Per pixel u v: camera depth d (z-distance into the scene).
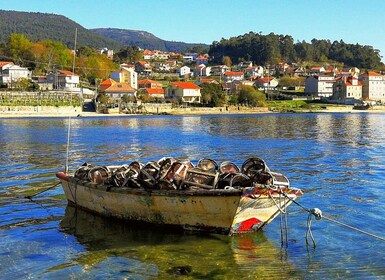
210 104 162.38
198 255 14.59
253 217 16.09
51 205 21.19
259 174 15.94
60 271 13.39
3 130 74.19
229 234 16.12
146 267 13.65
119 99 152.75
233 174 16.16
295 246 15.35
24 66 173.50
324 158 37.84
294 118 120.62
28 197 22.94
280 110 164.25
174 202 16.23
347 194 23.12
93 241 16.06
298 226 17.52
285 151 43.56
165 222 16.92
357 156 39.09
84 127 84.44
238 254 14.63
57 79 153.88
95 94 155.12
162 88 178.12
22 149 45.88
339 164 34.16
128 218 17.88
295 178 27.97
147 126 88.06
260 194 15.31
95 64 190.75
